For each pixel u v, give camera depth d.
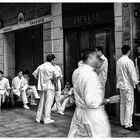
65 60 9.29
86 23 8.25
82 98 3.16
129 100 5.86
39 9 10.41
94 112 3.12
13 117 7.56
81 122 3.20
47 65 6.73
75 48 8.93
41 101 6.88
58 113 7.89
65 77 9.30
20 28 11.69
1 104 9.38
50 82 6.72
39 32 11.17
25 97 9.11
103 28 7.93
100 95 3.09
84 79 3.08
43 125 6.49
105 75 6.41
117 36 7.13
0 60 13.30
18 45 12.86
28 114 8.00
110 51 7.70
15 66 13.19
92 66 3.27
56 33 9.48
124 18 6.94
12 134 5.69
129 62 5.75
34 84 11.59
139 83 6.41
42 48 11.01
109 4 7.51
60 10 9.24
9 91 9.31
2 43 13.16
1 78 9.11
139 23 7.06
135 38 6.93
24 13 11.39
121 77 5.93
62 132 5.79
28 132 5.84
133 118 6.75
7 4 12.67
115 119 6.93
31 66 11.82
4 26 13.06
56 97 7.91
